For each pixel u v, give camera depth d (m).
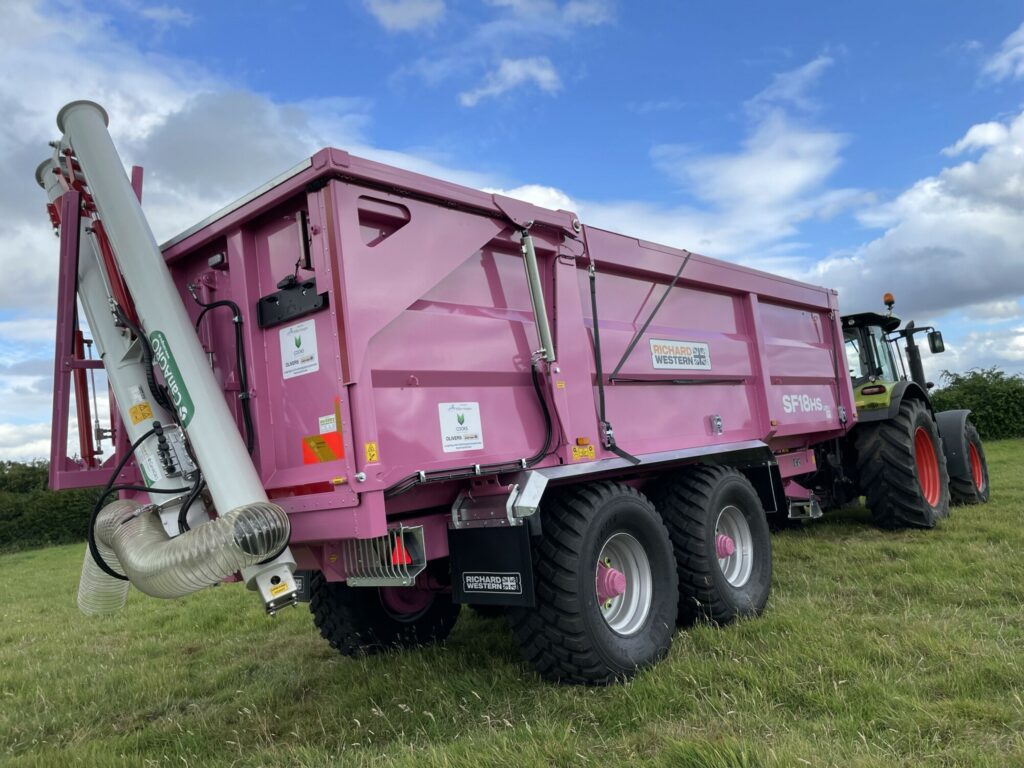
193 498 3.01
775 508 5.00
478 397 3.35
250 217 3.22
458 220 3.34
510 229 3.62
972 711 2.59
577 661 3.23
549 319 3.80
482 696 3.25
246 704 3.62
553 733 2.70
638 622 3.62
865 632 3.58
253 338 3.25
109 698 4.04
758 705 2.79
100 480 3.64
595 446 3.81
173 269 3.63
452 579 3.34
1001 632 3.44
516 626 3.34
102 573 3.59
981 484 8.41
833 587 4.75
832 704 2.74
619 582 3.51
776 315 6.11
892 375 8.54
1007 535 5.96
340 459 2.92
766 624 3.89
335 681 3.87
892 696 2.73
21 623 7.09
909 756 2.30
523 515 3.15
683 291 4.96
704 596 4.05
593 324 4.00
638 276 4.55
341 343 2.82
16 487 27.11
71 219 3.37
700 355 4.91
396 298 3.01
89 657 5.14
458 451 3.19
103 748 3.21
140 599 7.69
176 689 4.09
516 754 2.52
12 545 22.83
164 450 3.11
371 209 3.01
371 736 3.01
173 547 2.69
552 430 3.60
